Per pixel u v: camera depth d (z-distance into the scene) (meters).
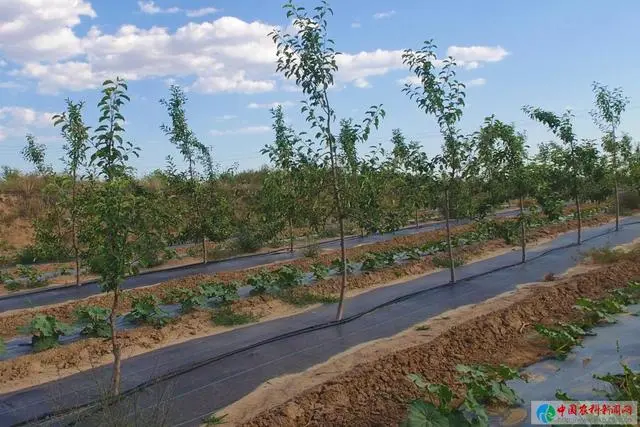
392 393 6.21
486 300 11.27
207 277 15.03
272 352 8.56
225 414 6.31
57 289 15.41
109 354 8.78
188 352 8.79
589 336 7.92
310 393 6.29
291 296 11.78
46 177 21.16
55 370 8.15
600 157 18.52
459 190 13.01
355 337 9.22
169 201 13.73
